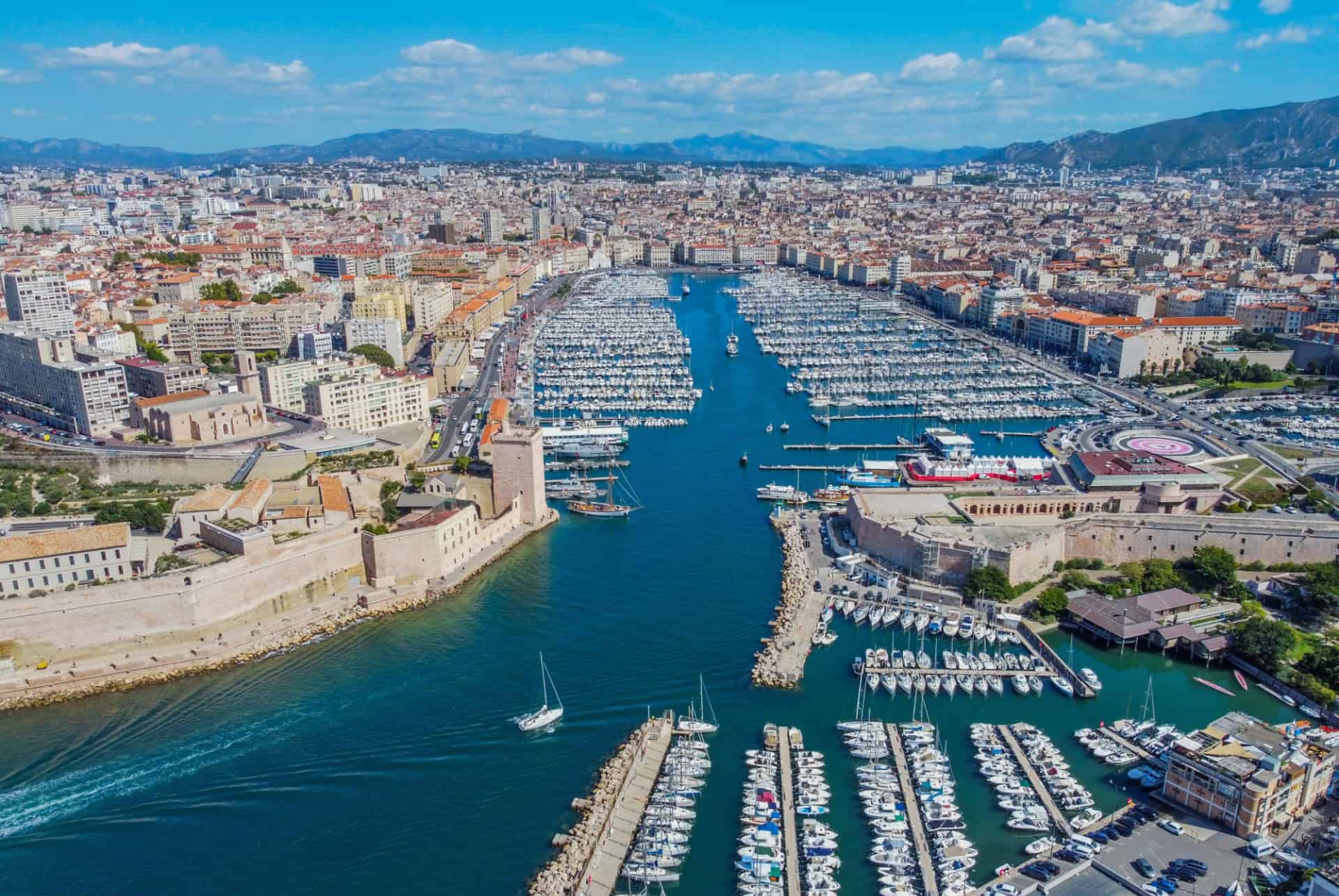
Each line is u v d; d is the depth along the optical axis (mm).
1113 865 170000
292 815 193000
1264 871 166625
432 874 177375
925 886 168750
